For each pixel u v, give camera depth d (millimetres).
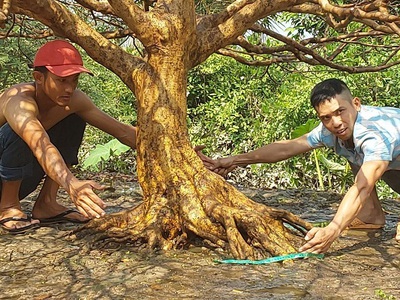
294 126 9125
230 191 3537
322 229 3084
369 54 8570
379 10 2982
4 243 3537
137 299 2498
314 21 8906
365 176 3199
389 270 2973
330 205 5645
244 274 2871
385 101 8859
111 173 9570
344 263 3094
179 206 3424
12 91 3641
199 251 3326
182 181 3473
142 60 3846
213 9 5039
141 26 3605
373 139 3318
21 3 3637
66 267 3018
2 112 3576
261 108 10258
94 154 9289
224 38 3949
